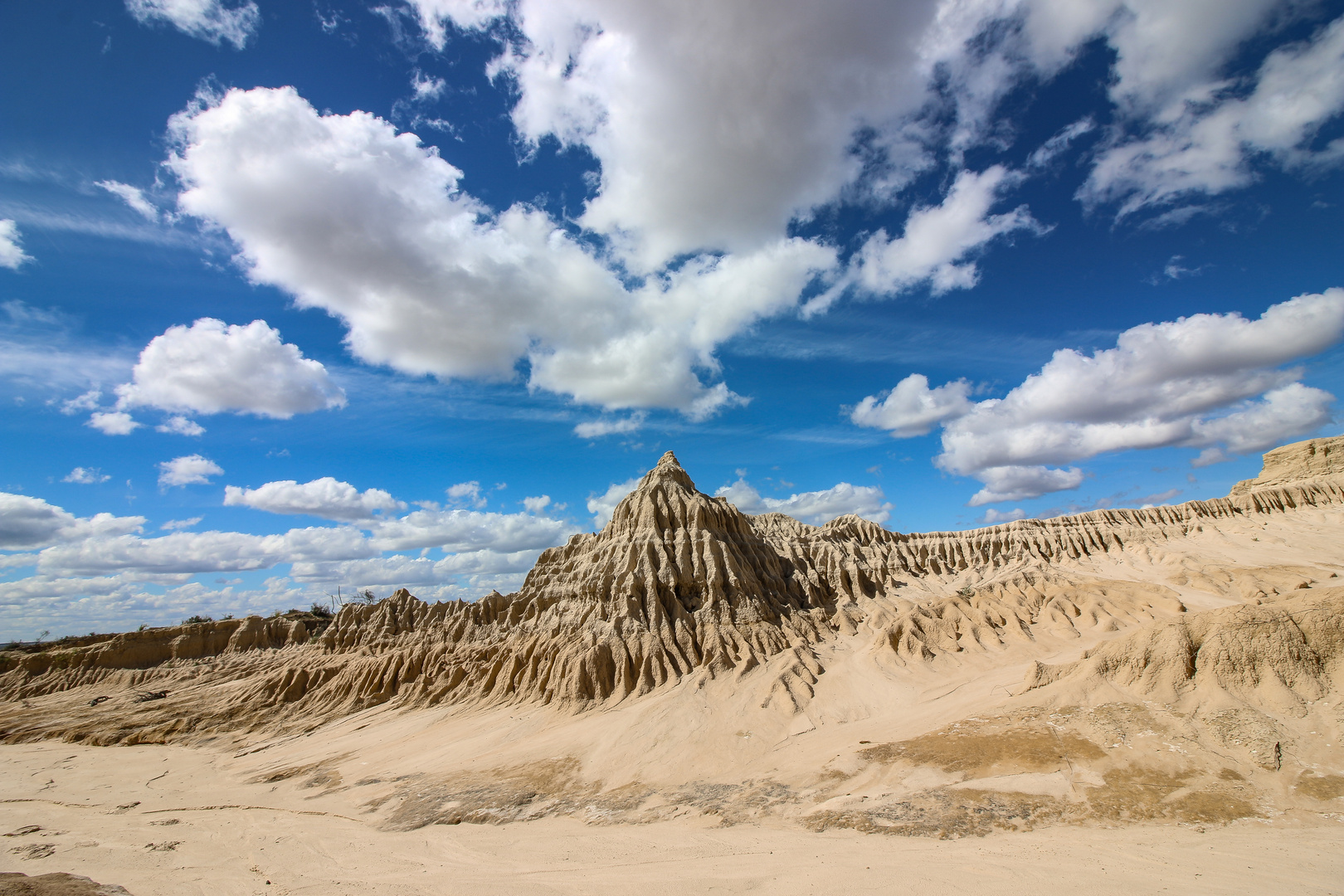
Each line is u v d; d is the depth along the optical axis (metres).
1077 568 116.19
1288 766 38.50
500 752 69.56
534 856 42.56
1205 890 27.30
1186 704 45.72
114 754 93.88
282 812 60.25
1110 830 36.03
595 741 66.56
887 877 31.88
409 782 64.69
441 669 103.19
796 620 93.44
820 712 67.50
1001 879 30.23
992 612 91.06
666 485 109.25
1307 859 29.64
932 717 59.34
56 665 159.38
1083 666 54.47
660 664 80.50
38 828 60.16
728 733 64.25
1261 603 50.84
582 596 96.44
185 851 50.59
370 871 42.72
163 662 162.25
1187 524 131.50
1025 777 43.22
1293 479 161.12
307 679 114.50
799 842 39.75
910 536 139.00
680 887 33.94
